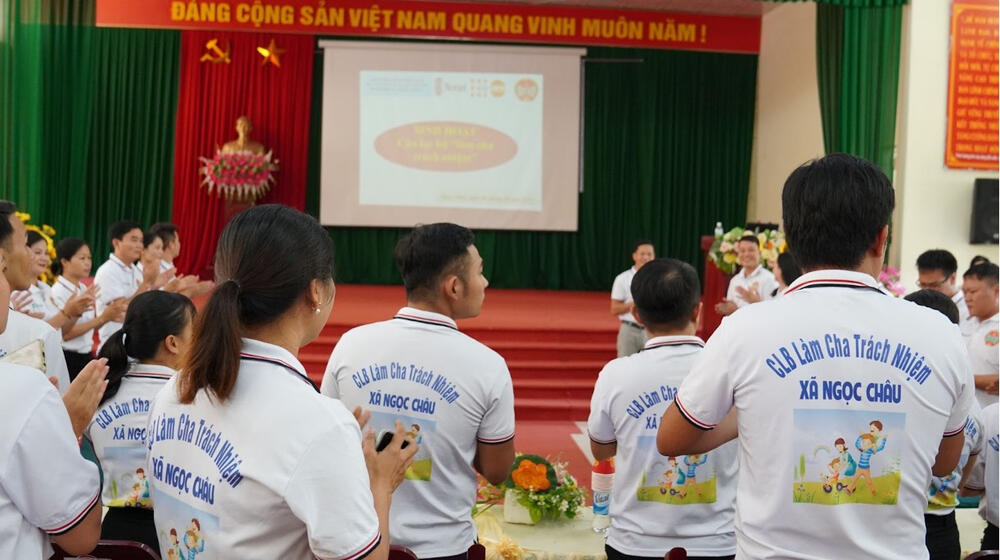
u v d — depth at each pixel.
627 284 6.50
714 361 1.36
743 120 10.80
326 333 7.62
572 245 10.95
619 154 10.88
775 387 1.31
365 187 10.57
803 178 1.38
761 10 10.41
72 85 9.75
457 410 1.87
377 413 1.88
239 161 10.01
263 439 1.16
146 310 2.27
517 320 8.00
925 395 1.30
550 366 7.23
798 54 9.44
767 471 1.31
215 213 10.49
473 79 10.53
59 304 4.96
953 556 2.15
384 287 10.64
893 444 1.29
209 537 1.20
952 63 7.05
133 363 2.28
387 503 1.27
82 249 5.04
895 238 7.15
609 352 7.42
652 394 2.01
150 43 10.34
